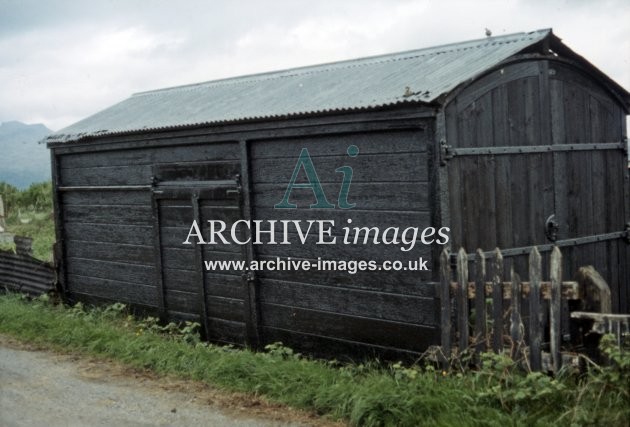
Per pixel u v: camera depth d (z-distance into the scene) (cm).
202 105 1069
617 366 565
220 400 708
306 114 804
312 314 855
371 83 841
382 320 778
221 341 980
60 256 1239
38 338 980
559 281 612
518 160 791
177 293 1040
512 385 614
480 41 854
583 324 622
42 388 769
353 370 772
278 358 786
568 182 851
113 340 922
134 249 1107
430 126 704
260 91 1033
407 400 611
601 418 541
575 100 861
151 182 1053
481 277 660
